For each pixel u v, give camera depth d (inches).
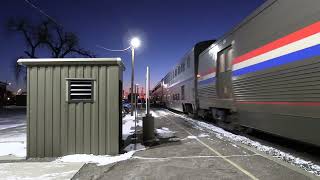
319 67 241.3
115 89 333.1
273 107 319.9
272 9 322.3
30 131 330.3
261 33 349.1
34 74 332.2
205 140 436.1
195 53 747.4
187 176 245.9
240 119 427.5
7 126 743.7
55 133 330.3
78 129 331.3
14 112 1592.0
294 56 278.1
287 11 291.6
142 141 442.0
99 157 319.9
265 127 345.1
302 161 288.5
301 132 271.4
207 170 263.1
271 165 275.1
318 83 243.1
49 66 333.1
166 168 272.5
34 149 329.1
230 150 352.2
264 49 340.8
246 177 239.5
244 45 402.6
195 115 815.7
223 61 516.1
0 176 253.3
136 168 274.2
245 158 307.3
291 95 283.7
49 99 331.6
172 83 1225.4
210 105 602.9
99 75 333.7
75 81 332.5
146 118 450.0
